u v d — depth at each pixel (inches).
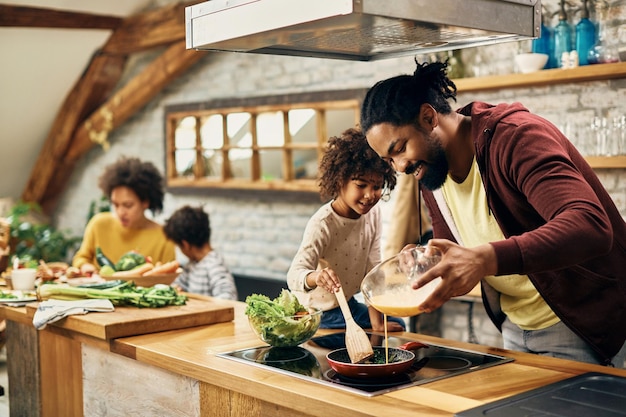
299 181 236.8
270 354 89.6
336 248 104.7
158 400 94.6
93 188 329.1
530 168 74.6
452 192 96.4
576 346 94.9
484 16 80.5
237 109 253.3
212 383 83.0
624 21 158.7
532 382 75.0
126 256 149.6
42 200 345.1
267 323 89.8
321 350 91.7
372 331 103.3
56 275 153.0
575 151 86.2
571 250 67.4
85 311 109.8
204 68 272.8
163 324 106.6
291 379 77.4
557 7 169.8
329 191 102.3
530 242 67.9
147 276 140.4
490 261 68.1
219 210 274.5
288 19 77.1
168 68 271.6
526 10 85.1
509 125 79.8
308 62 235.9
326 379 77.1
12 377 130.3
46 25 265.4
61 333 111.7
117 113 295.9
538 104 175.2
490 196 85.3
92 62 300.8
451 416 64.9
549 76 165.0
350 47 96.6
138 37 278.7
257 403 79.1
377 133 86.0
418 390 72.6
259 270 261.3
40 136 328.2
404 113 84.4
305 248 101.7
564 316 89.6
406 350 84.6
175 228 171.3
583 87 167.3
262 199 247.6
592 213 68.5
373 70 215.8
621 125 156.3
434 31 82.1
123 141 311.0
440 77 87.0
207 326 110.4
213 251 173.9
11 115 309.6
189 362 86.4
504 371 79.3
